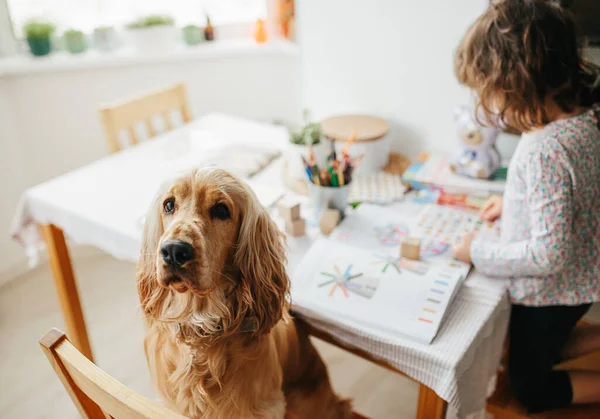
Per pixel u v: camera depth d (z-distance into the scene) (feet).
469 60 3.81
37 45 7.64
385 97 6.39
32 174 8.21
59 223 5.20
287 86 8.34
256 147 6.14
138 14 8.14
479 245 4.08
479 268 4.08
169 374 3.61
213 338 3.43
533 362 4.30
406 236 4.61
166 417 2.32
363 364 6.53
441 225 4.76
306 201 5.20
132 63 7.98
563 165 3.65
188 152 6.11
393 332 3.58
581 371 4.40
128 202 5.14
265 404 3.60
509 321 4.41
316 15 6.42
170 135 6.57
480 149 5.20
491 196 5.04
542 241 3.70
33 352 6.88
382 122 6.07
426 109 6.15
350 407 4.62
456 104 5.92
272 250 3.46
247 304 3.39
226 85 8.46
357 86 6.53
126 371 6.51
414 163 5.78
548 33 3.52
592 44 4.78
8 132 7.70
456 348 3.44
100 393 2.51
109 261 8.50
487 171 5.22
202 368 3.45
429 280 3.97
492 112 3.93
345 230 4.71
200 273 3.07
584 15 4.70
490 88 3.73
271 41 8.11
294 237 4.64
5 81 7.54
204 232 3.17
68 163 8.40
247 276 3.39
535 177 3.70
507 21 3.57
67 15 7.93
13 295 7.86
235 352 3.44
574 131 3.70
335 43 6.43
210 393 3.43
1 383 6.44
